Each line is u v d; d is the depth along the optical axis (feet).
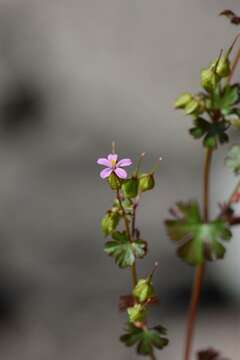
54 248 3.09
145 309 1.49
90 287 3.06
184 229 1.51
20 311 3.02
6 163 3.24
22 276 3.07
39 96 3.42
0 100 3.38
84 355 2.87
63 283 3.06
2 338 2.94
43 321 2.99
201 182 3.20
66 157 3.26
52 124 3.35
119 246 1.49
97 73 3.48
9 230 3.12
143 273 3.05
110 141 3.32
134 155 3.28
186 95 1.50
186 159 3.26
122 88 3.45
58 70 3.48
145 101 3.42
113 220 1.48
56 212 3.14
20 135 3.32
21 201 3.16
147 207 3.11
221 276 3.05
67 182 3.19
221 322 2.96
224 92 1.49
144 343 1.55
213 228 1.50
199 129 1.51
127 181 1.46
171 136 3.33
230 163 1.51
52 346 2.91
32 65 3.48
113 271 3.06
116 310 3.00
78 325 2.97
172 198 3.13
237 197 1.52
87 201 3.15
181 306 3.02
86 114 3.38
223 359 1.69
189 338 1.61
